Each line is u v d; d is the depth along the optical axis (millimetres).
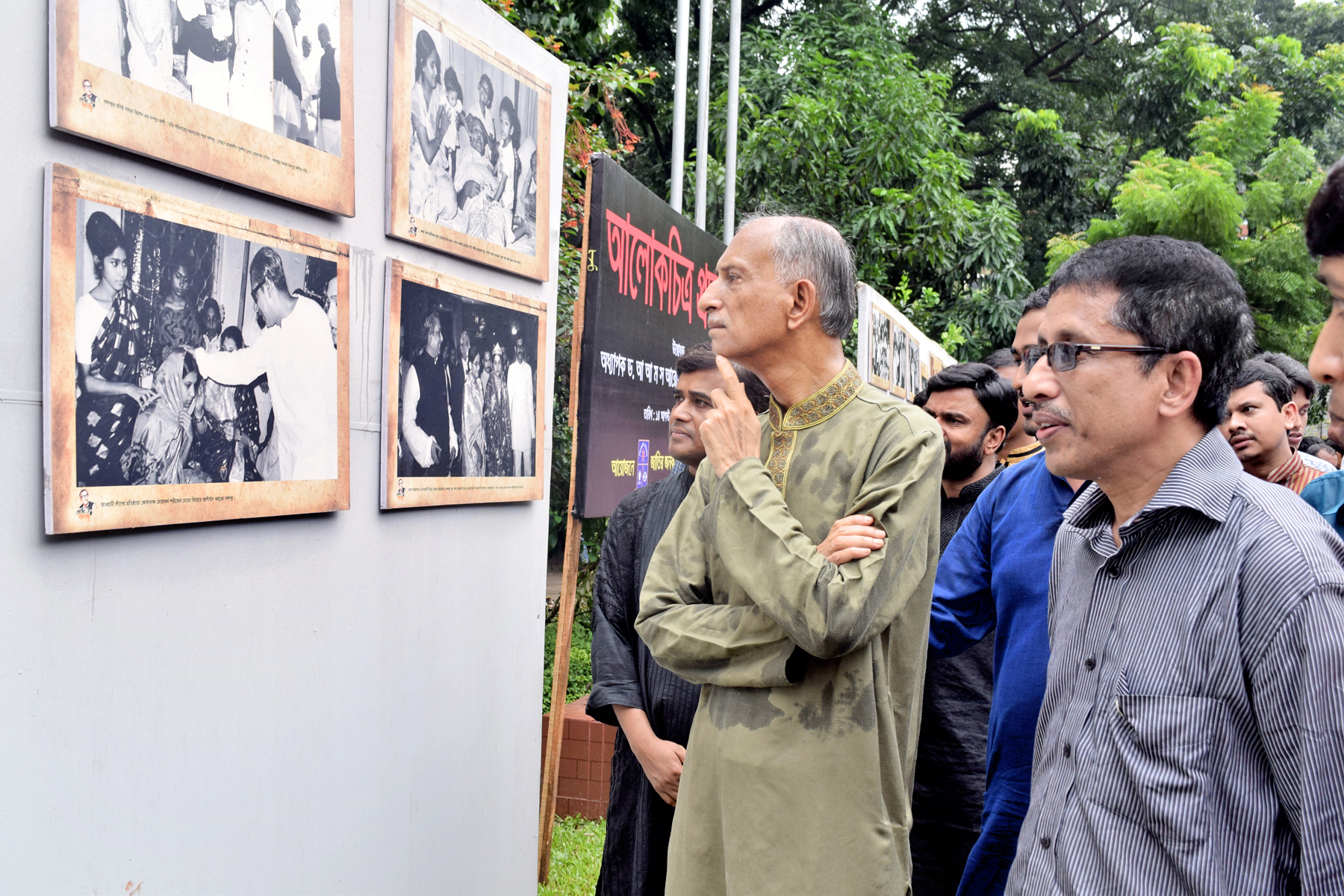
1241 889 1179
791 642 1595
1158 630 1265
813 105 9930
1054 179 15461
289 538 1903
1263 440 2768
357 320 2076
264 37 1764
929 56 17922
